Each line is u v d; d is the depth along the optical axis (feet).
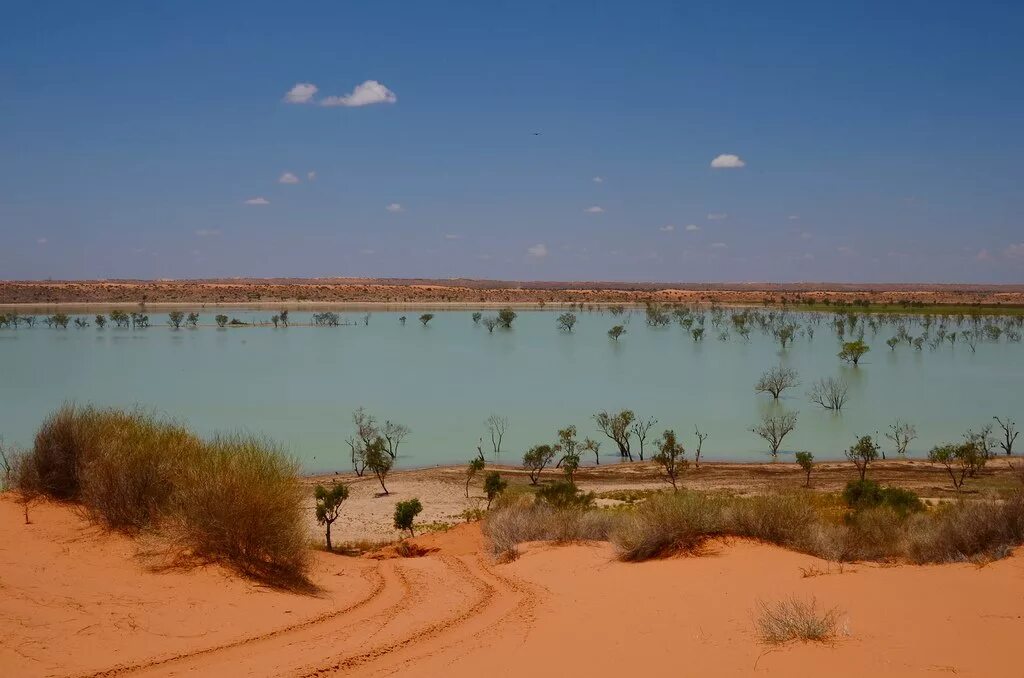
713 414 236.63
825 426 217.56
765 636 23.24
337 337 474.08
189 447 41.78
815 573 33.09
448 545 68.74
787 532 40.73
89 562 32.48
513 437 205.26
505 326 536.83
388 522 114.42
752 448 190.80
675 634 25.38
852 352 338.13
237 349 401.49
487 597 36.73
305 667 23.82
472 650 26.07
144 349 394.52
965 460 147.95
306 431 203.92
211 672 22.98
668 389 285.64
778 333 453.99
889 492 96.99
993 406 246.88
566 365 353.10
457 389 284.00
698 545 40.50
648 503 44.16
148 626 26.50
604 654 24.02
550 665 23.35
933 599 26.53
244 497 35.32
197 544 34.94
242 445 40.55
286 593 33.81
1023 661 19.47
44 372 305.94
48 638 23.98
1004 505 38.73
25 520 36.55
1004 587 27.45
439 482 151.02
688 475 158.51
